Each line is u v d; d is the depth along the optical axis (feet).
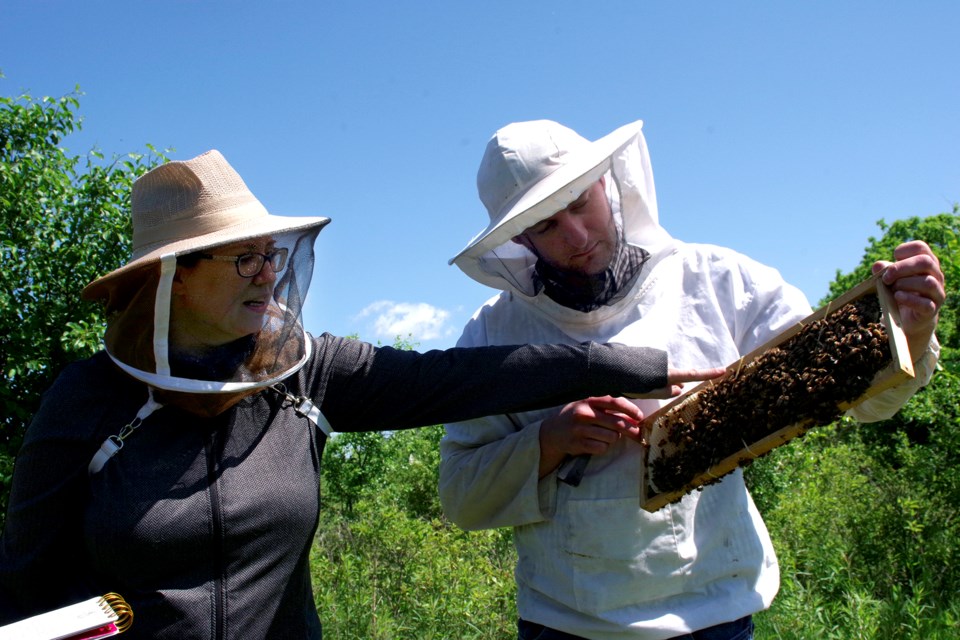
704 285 9.98
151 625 7.18
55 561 7.45
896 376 7.09
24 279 28.17
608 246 9.77
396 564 22.18
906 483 25.32
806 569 21.67
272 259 7.72
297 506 7.81
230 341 7.70
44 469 7.30
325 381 8.57
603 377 8.50
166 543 7.19
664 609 9.26
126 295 7.75
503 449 10.06
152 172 7.77
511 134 10.05
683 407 9.02
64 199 28.58
